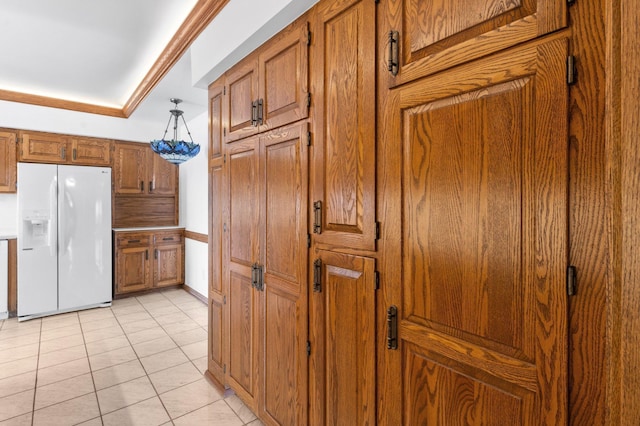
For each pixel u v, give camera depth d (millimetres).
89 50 2682
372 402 1229
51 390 2236
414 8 1068
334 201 1385
